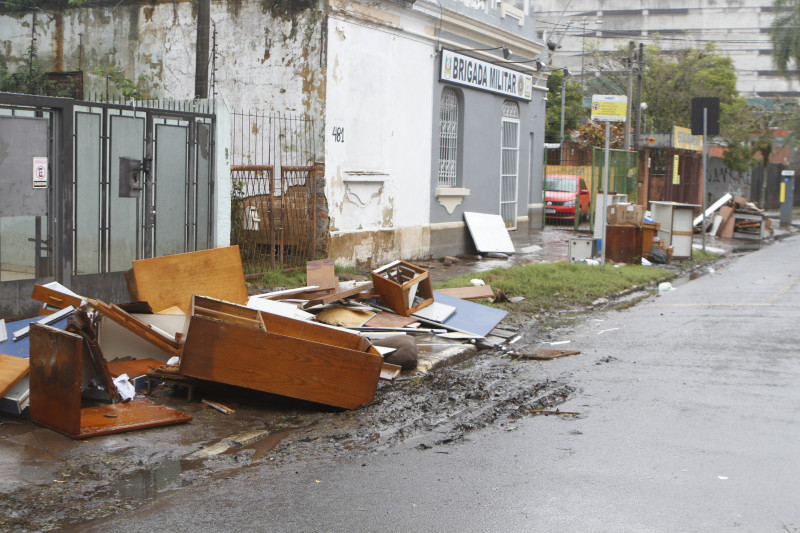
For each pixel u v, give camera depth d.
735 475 5.39
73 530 4.52
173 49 14.92
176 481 5.32
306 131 13.97
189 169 10.59
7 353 6.97
